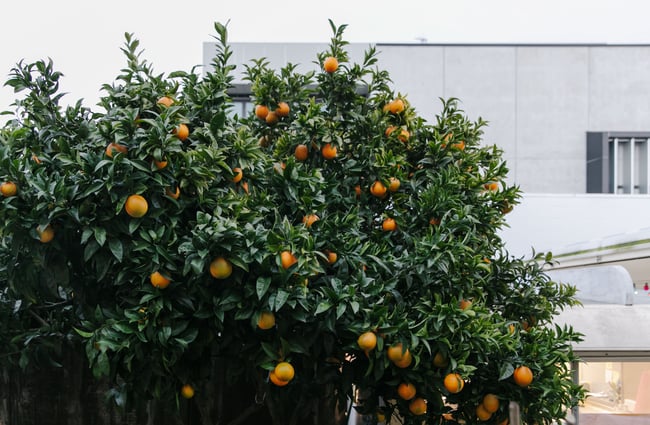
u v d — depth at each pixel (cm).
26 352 478
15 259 418
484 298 552
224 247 365
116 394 423
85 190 376
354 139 548
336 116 545
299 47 1898
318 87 567
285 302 383
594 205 1503
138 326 379
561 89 2358
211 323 412
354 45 2139
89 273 434
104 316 429
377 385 452
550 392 450
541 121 2352
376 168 513
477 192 544
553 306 599
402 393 428
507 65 2355
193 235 381
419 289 461
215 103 462
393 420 610
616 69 2370
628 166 2356
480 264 462
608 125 2353
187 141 445
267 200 437
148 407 535
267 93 558
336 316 393
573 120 2353
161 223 396
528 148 2353
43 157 412
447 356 421
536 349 455
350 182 525
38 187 365
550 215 1512
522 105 2350
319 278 438
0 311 472
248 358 440
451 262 443
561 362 487
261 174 474
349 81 558
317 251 410
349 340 418
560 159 2342
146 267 386
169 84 476
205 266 379
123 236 391
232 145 446
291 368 402
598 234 1497
